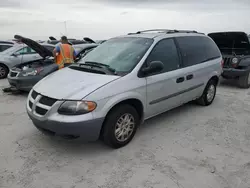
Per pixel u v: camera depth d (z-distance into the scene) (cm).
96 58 399
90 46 853
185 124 425
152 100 366
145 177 272
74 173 279
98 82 309
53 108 289
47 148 335
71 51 606
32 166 291
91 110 287
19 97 593
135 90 331
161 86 374
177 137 373
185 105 533
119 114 318
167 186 257
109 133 315
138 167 291
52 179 267
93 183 262
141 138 368
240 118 458
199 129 404
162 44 393
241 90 693
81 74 342
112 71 340
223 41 748
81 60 417
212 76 504
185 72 420
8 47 955
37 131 388
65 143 350
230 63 705
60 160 305
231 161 306
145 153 324
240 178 272
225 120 446
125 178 270
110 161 304
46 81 346
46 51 636
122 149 334
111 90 304
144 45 380
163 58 387
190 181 265
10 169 283
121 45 405
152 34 416
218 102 562
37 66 589
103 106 296
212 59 507
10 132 384
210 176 275
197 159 310
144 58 356
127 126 338
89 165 295
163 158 312
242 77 695
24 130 392
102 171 283
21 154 317
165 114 475
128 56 369
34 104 312
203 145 348
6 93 633
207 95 515
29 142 351
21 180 264
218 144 352
